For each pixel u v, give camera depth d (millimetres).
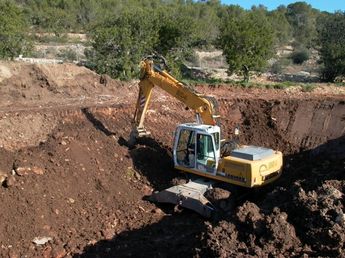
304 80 32750
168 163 17375
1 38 27844
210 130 14727
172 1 84688
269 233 9969
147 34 28250
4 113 17344
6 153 14586
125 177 16109
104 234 13133
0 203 12898
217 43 30594
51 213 13430
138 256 11727
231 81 28531
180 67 30516
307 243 9859
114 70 27234
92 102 20484
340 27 35156
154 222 14008
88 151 16281
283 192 12750
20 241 12359
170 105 21797
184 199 14258
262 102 22219
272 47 31391
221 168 14555
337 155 17109
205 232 10578
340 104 20906
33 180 13938
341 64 31656
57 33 55500
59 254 12094
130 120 19641
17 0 68188
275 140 20234
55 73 21734
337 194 10812
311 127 20375
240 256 9422
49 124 17594
